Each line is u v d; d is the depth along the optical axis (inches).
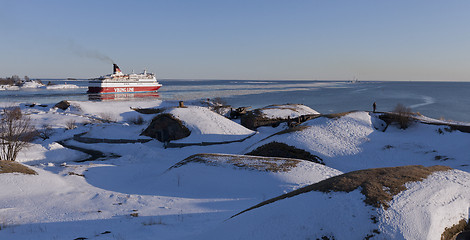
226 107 3139.8
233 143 1679.4
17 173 865.5
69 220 531.2
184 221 515.2
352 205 342.0
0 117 2409.0
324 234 320.2
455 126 1437.0
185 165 1026.1
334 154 1273.4
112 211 606.2
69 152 1540.4
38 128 2098.9
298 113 2465.6
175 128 1792.6
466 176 437.4
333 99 5871.1
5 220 523.5
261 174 882.1
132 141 1754.4
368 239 305.3
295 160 1037.8
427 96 6712.6
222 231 375.9
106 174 1065.5
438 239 309.1
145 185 951.0
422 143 1346.0
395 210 330.6
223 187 836.0
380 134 1503.4
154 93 7126.0
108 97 5841.5
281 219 346.6
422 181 397.4
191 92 7775.6
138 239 410.0
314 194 376.8
